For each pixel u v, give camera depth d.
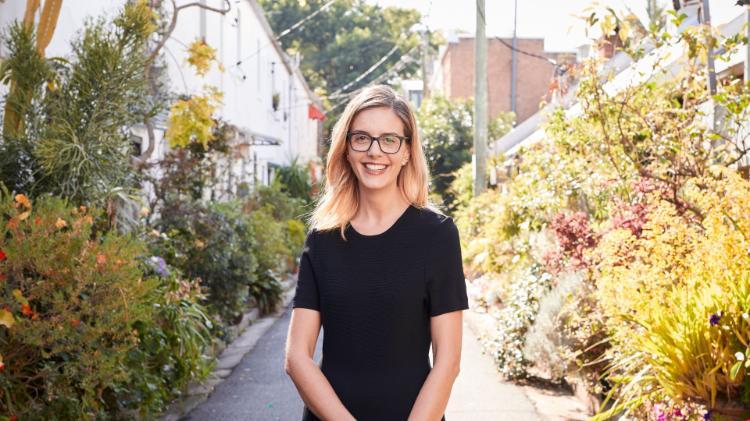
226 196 17.89
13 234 4.69
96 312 4.77
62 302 4.62
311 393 2.59
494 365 8.99
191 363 6.78
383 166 2.74
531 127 22.59
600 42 7.64
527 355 7.65
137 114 6.92
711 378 4.30
